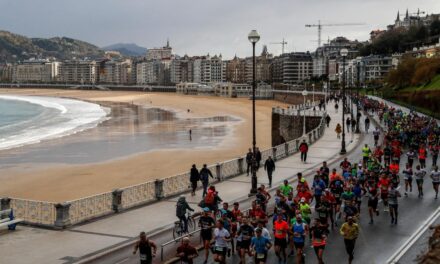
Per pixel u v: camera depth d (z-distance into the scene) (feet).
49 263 63.52
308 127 232.73
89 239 73.77
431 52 520.83
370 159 112.78
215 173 117.50
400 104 337.93
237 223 66.74
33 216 85.71
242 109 539.70
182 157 224.33
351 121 223.51
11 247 70.38
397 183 89.45
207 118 435.53
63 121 415.85
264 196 77.30
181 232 72.18
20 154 237.25
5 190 162.71
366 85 629.51
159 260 63.16
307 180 116.47
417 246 66.80
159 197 98.89
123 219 84.74
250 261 63.82
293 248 65.41
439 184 105.81
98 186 166.50
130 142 276.21
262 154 138.82
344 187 81.87
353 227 60.08
